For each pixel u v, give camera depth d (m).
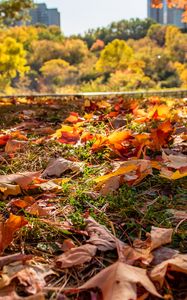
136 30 31.94
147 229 0.72
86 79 20.50
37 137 1.49
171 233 0.66
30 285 0.55
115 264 0.53
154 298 0.53
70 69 20.75
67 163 1.07
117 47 18.84
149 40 25.48
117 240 0.66
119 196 0.85
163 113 1.67
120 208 0.80
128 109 2.01
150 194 0.89
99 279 0.52
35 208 0.79
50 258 0.64
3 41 17.22
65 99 3.78
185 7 6.42
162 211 0.79
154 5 6.03
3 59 16.03
